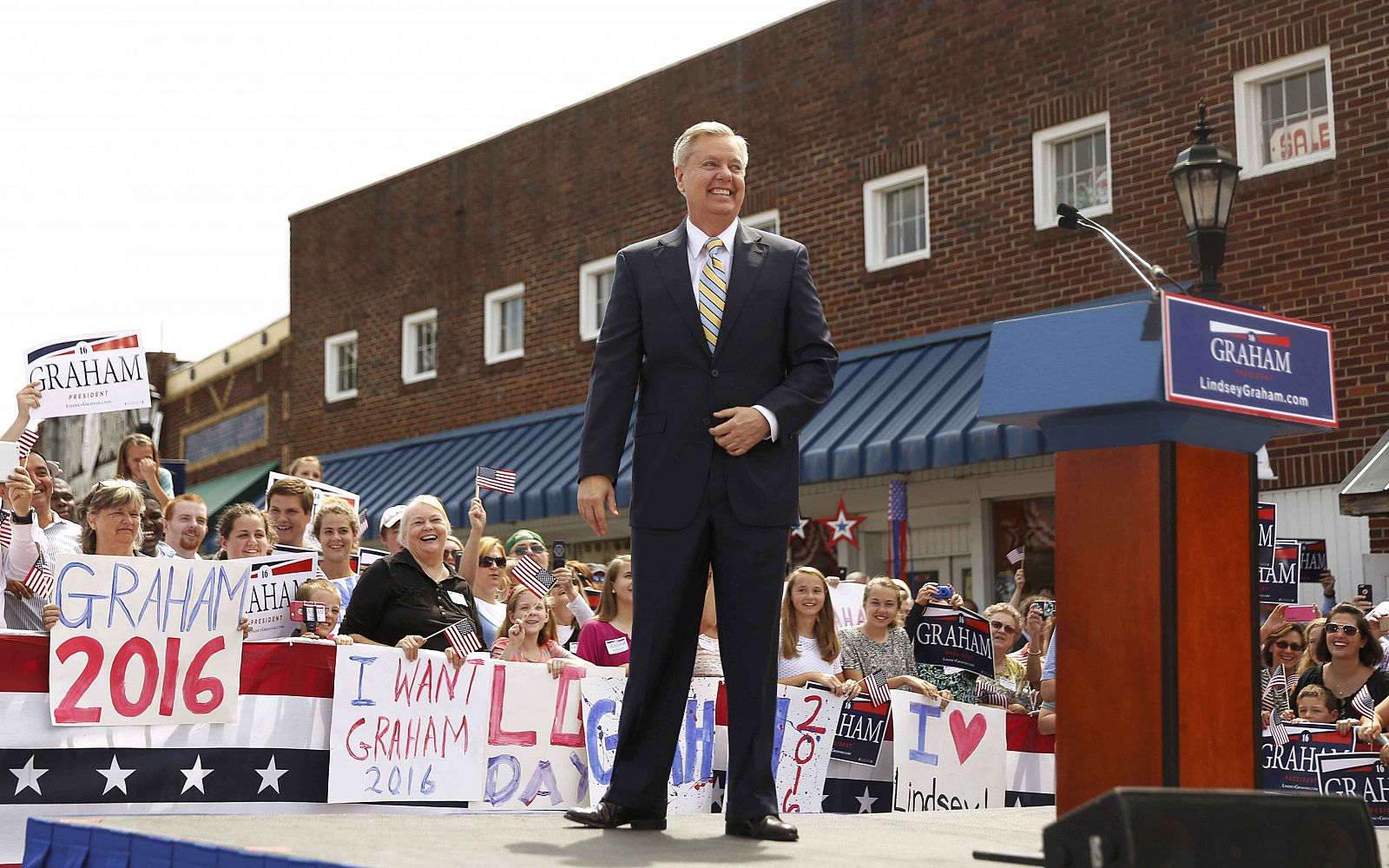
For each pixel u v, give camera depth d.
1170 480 3.29
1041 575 14.27
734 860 3.32
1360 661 7.95
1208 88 13.65
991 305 15.06
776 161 17.23
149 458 8.58
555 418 19.42
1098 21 14.44
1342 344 12.65
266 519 7.11
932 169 15.67
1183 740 3.23
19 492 6.16
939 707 7.80
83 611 5.40
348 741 5.92
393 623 6.46
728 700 4.05
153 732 5.51
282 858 3.00
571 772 6.59
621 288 4.25
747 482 4.07
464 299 21.19
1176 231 13.73
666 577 4.10
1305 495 12.66
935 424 13.90
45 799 5.29
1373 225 12.53
